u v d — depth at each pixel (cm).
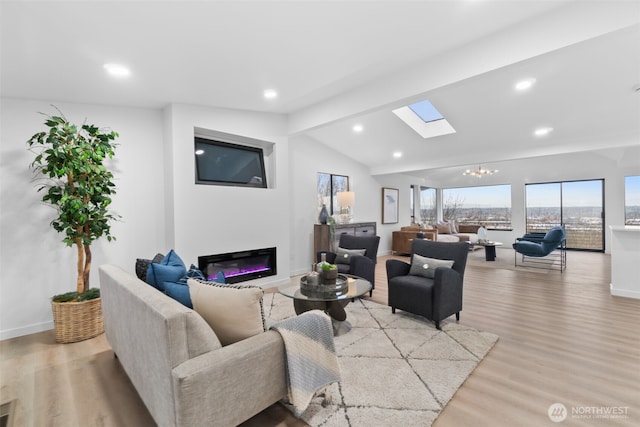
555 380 204
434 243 348
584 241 802
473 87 361
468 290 432
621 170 741
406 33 228
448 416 169
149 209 360
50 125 264
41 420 171
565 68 308
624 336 271
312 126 401
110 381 210
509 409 174
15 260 284
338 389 194
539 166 848
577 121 424
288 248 468
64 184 281
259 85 315
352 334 280
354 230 641
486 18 213
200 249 369
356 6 192
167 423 134
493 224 947
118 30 201
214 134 398
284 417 172
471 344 257
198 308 165
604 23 191
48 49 215
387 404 179
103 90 295
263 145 454
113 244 337
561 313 333
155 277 195
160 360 135
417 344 258
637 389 193
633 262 389
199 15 191
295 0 182
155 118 367
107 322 231
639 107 378
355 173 704
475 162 586
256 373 147
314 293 278
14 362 236
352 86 330
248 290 159
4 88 267
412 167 680
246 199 415
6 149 280
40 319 296
